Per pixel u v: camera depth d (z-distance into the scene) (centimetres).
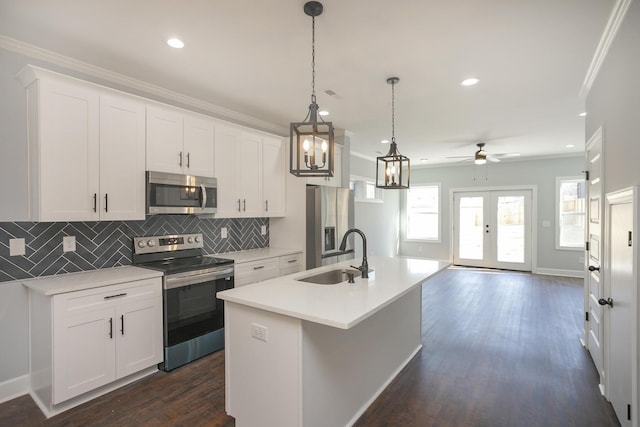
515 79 310
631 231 198
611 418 225
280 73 299
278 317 189
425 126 475
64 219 244
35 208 239
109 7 204
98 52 261
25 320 253
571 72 294
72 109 248
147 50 258
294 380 183
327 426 202
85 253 284
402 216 902
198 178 329
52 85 238
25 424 219
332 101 372
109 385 255
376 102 374
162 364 286
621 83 217
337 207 449
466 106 387
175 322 288
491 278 669
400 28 226
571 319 423
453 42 245
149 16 213
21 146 249
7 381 246
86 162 255
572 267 692
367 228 748
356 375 230
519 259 752
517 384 269
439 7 203
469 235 813
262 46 251
